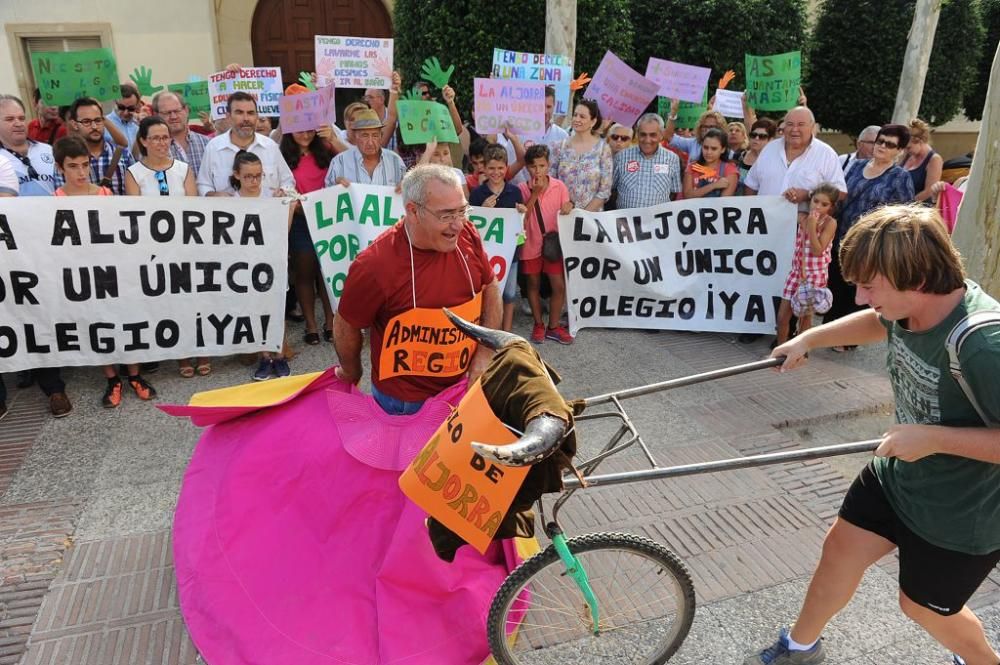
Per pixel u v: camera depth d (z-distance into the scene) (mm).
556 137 6516
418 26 9062
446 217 2441
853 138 14656
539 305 5809
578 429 4277
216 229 4664
